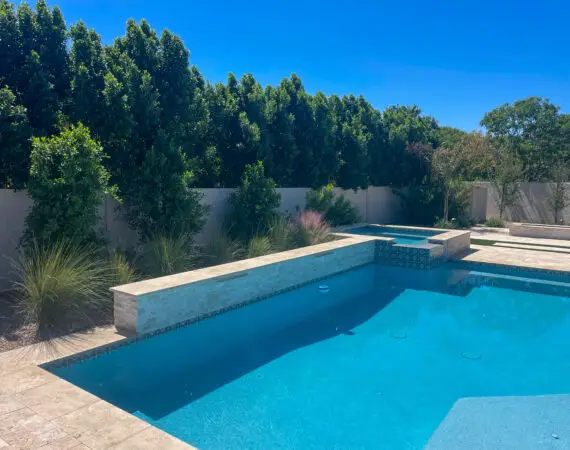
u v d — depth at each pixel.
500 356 6.27
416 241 13.97
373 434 4.25
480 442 4.11
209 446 3.99
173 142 9.27
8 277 7.23
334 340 6.83
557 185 20.81
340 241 11.80
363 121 19.17
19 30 7.93
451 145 21.31
